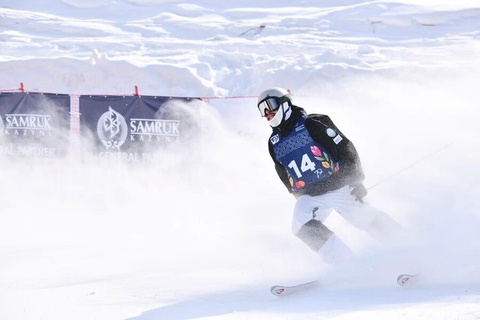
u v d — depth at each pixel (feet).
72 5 141.49
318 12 133.39
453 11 124.98
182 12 137.08
